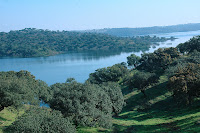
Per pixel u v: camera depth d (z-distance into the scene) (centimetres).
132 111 6006
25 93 3762
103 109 3906
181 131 3159
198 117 3650
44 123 2412
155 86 7650
